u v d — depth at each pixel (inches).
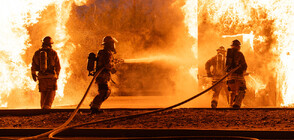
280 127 265.6
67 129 262.2
